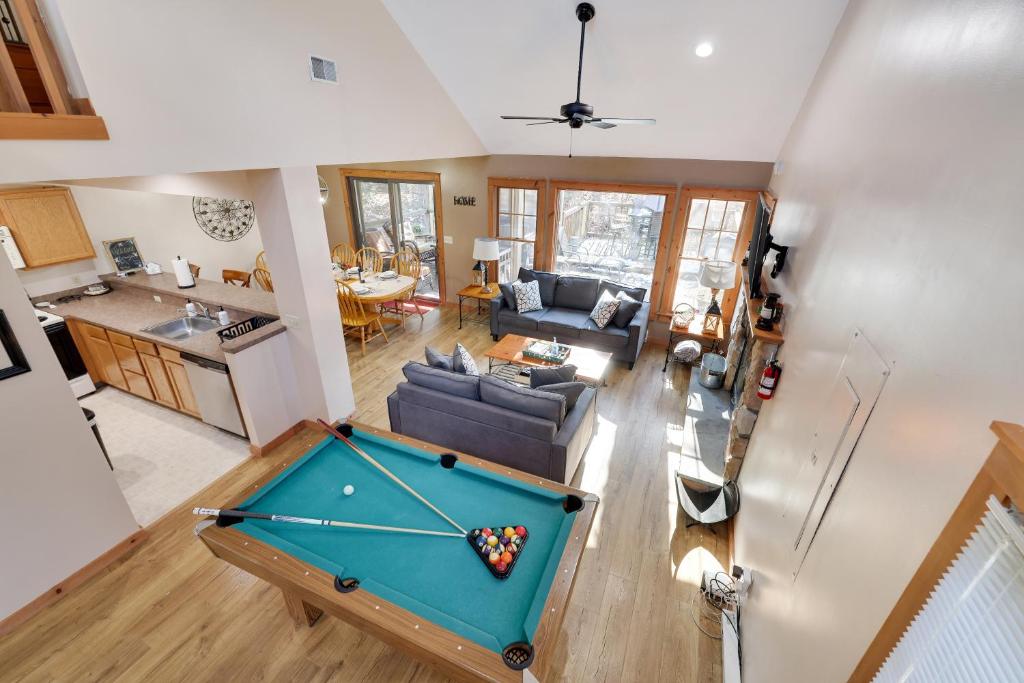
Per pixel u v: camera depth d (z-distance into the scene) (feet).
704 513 10.71
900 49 5.69
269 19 9.25
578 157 19.02
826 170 8.21
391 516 7.63
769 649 6.59
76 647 8.11
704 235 18.65
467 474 8.54
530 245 23.68
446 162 21.86
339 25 10.79
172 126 8.04
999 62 3.44
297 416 13.87
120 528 9.73
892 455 4.17
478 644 5.57
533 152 19.51
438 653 5.46
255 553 6.79
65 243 15.39
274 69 9.58
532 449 11.02
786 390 8.25
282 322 12.80
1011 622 2.56
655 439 14.06
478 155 19.15
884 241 5.13
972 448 3.10
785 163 13.26
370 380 17.30
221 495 11.54
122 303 15.80
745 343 13.55
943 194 4.01
